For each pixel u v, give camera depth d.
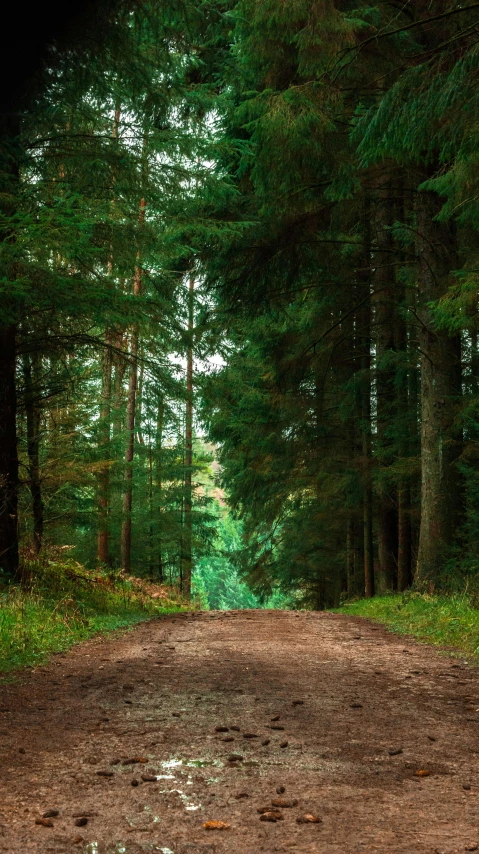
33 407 14.55
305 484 23.67
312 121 12.68
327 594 31.11
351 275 17.77
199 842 2.71
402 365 17.81
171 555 31.08
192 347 13.09
